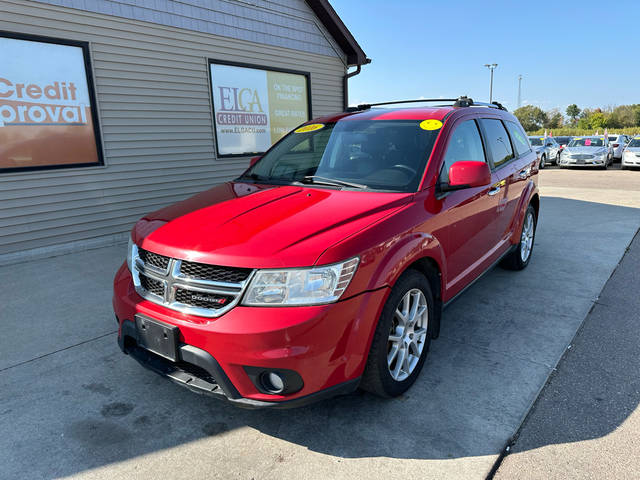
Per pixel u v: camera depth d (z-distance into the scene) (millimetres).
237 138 7980
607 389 2656
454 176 2750
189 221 2539
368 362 2326
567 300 4023
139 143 6574
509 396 2607
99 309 3957
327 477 2039
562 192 11195
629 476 1996
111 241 6359
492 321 3621
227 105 7730
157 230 2525
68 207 5914
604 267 4941
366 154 3160
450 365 2959
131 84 6375
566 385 2707
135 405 2602
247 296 2064
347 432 2336
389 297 2344
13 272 5047
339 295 2092
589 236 6371
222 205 2734
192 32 7020
